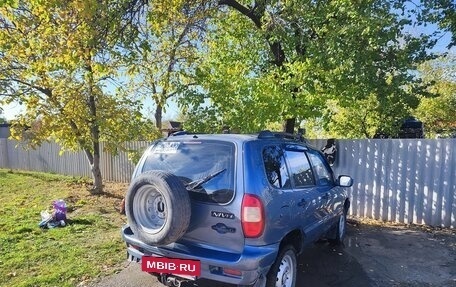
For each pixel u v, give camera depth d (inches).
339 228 225.0
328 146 325.1
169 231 122.4
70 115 382.9
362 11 264.8
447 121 615.2
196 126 327.0
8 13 309.0
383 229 273.0
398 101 324.2
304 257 206.4
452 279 177.2
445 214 276.4
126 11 249.9
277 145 155.1
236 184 127.8
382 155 302.4
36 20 303.6
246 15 362.0
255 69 386.6
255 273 122.1
